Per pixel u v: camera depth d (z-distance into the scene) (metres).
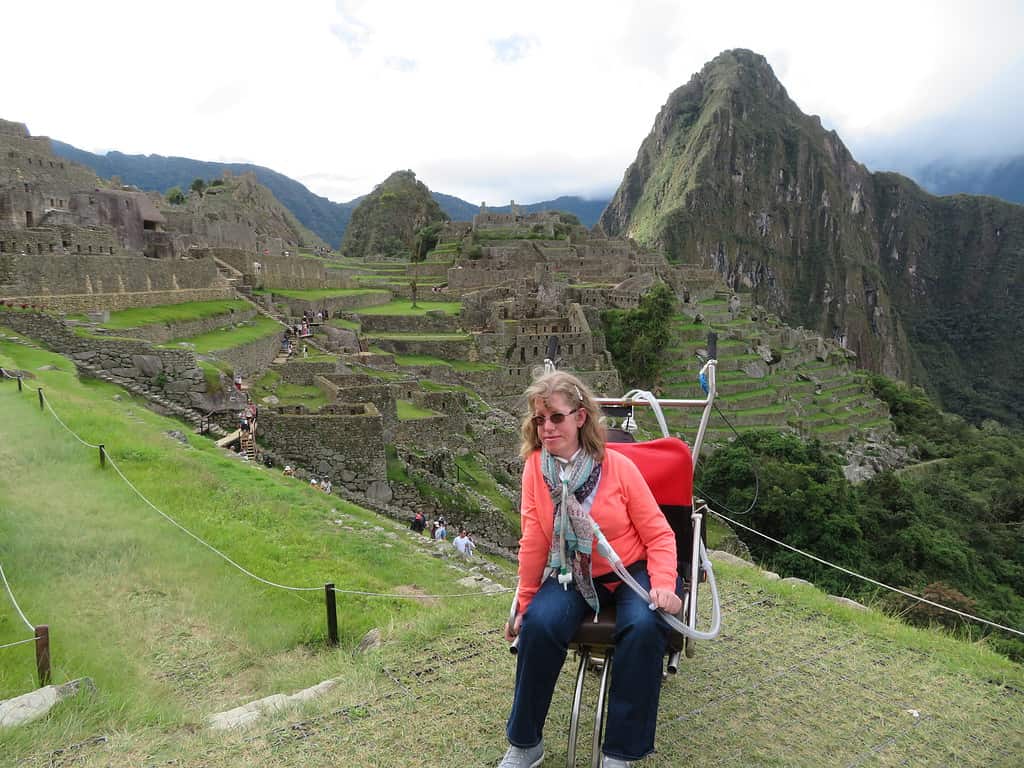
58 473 14.75
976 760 5.22
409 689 6.02
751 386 82.00
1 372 21.59
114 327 29.27
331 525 15.98
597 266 99.75
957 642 7.60
